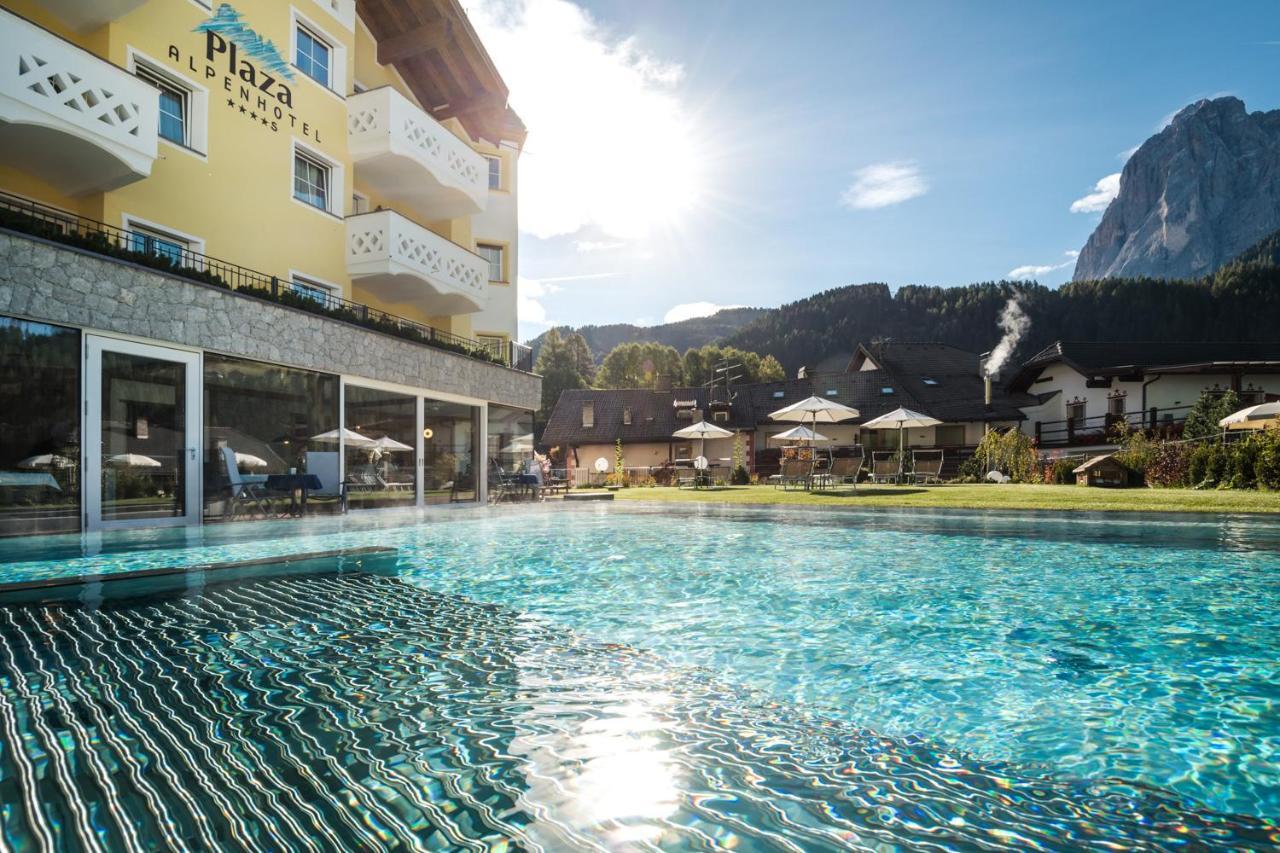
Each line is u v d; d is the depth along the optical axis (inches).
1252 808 58.0
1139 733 75.4
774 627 125.3
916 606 140.9
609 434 1579.7
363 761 67.6
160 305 329.4
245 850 49.9
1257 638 113.7
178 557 210.2
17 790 59.9
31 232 279.9
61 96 309.3
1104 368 1074.7
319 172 525.0
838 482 756.0
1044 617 130.0
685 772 66.0
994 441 805.9
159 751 69.3
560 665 102.3
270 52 467.8
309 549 233.5
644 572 188.2
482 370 645.9
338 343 452.4
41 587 159.2
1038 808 58.3
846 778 64.5
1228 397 846.5
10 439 270.4
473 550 236.4
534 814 56.9
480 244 786.8
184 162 406.9
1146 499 382.9
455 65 665.6
